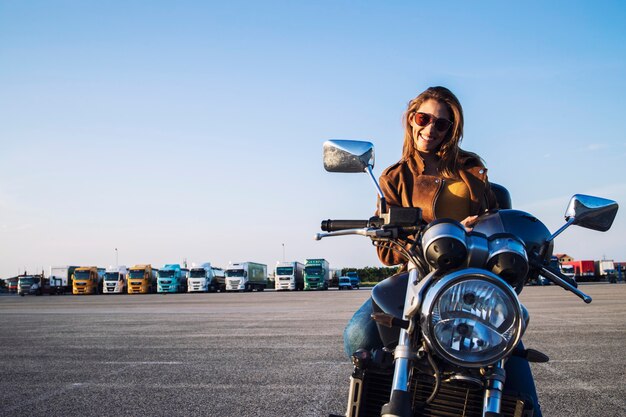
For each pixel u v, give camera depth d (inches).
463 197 102.7
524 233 82.4
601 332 402.3
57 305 1080.2
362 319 100.6
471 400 78.2
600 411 189.2
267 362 294.5
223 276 2625.5
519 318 68.9
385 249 98.0
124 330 478.0
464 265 74.8
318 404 202.8
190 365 287.9
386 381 86.3
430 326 70.4
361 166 96.6
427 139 104.3
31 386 238.2
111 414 191.9
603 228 94.1
